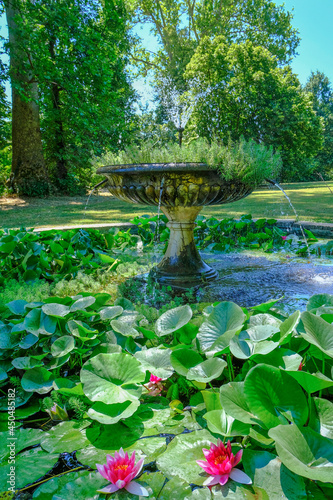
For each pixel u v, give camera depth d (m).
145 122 14.27
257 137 20.06
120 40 13.71
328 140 31.23
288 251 4.15
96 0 11.73
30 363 1.44
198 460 0.95
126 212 8.09
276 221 4.92
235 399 1.06
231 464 0.93
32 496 0.93
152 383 1.38
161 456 1.03
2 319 1.84
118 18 12.06
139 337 1.70
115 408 1.15
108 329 1.80
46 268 3.31
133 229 4.92
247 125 20.28
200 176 2.49
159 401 1.33
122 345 1.59
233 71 19.58
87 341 1.56
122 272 3.29
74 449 1.09
